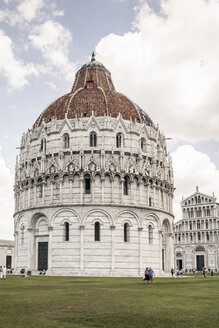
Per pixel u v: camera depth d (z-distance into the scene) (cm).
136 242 7938
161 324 2058
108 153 8162
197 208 17812
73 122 8444
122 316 2283
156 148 8994
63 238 7769
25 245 8319
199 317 2256
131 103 9419
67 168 8088
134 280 5900
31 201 8450
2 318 2178
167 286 4566
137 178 8288
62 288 4097
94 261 7594
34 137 8819
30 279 5978
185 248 17625
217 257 16838
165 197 9006
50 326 1984
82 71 10469
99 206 7794
